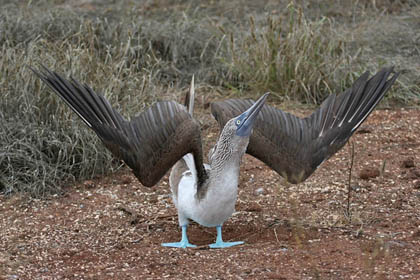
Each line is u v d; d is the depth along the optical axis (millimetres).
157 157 8633
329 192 11219
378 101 9133
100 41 16750
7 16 17109
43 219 10680
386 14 19172
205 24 18172
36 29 16938
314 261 8648
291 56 15500
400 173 11797
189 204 9086
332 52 16156
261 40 16234
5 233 10148
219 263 8766
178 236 10031
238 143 8633
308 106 15109
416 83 15758
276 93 15555
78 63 13750
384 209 10469
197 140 8805
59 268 8883
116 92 13430
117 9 18984
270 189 11516
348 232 9664
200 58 16734
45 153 12359
